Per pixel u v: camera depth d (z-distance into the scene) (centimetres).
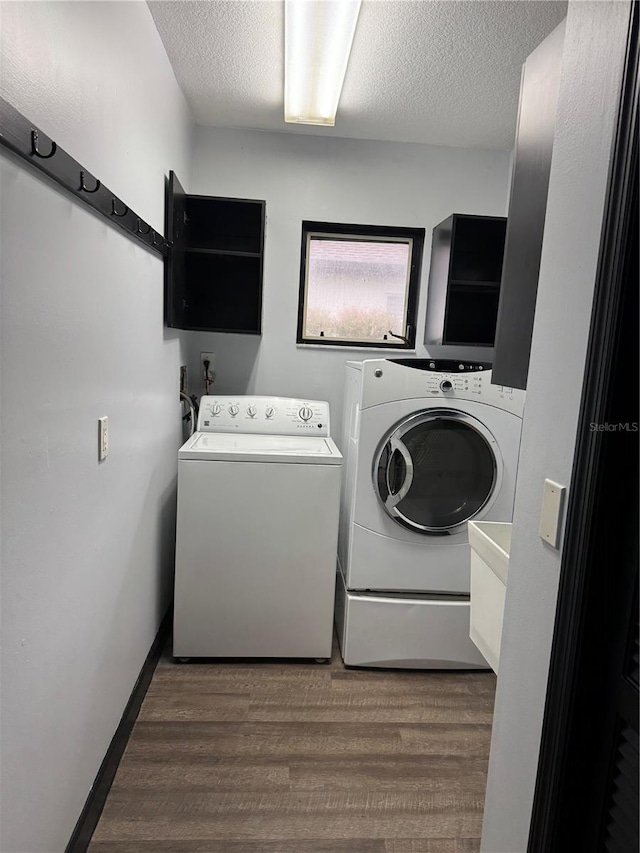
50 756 116
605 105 78
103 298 138
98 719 149
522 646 102
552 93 110
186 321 283
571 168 89
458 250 292
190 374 293
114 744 165
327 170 286
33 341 99
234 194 283
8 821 98
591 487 76
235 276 288
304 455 220
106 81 138
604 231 74
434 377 220
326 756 180
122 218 149
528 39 184
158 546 221
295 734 189
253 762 175
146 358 189
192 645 226
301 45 184
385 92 228
